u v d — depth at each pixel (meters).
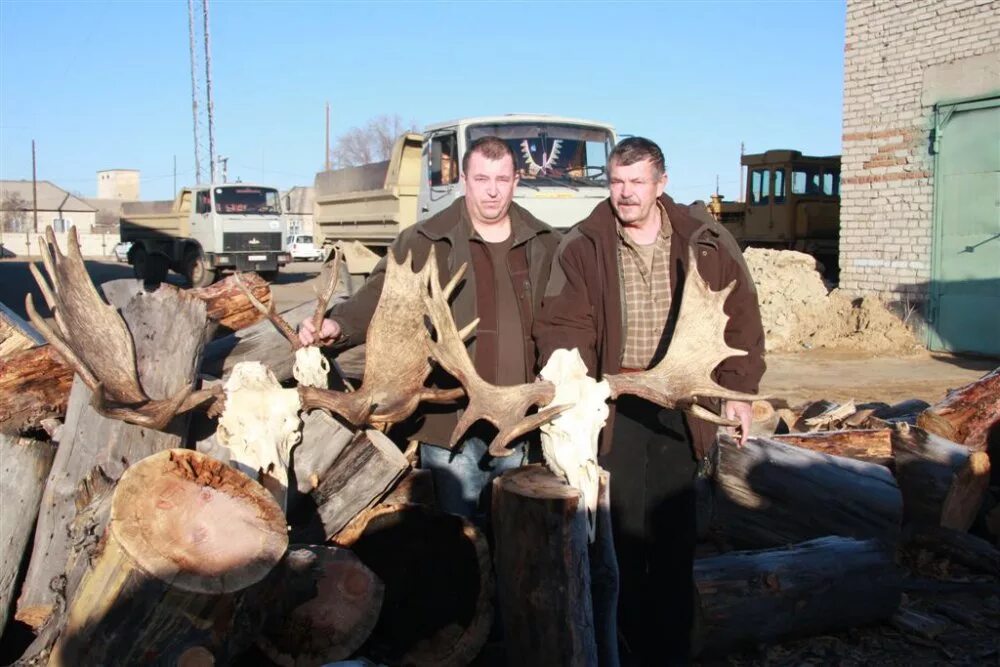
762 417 6.39
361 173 15.85
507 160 3.90
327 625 3.45
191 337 4.12
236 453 3.40
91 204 85.00
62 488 3.81
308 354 3.98
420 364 3.94
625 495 3.84
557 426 3.26
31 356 4.57
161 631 2.88
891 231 14.45
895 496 4.87
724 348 3.54
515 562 3.14
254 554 2.91
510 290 4.08
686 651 3.87
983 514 5.58
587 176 11.84
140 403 3.53
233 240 24.64
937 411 5.88
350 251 15.64
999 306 13.07
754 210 20.55
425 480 4.31
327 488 3.86
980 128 13.18
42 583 3.74
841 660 4.14
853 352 13.81
